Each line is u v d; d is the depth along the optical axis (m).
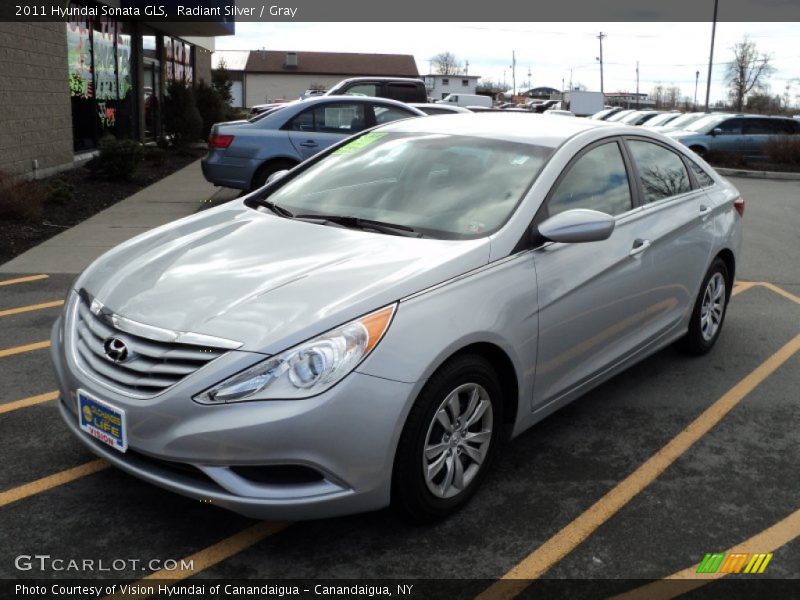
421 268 3.12
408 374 2.84
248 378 2.71
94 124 15.79
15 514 3.17
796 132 20.95
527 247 3.50
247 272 3.20
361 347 2.79
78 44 14.81
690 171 5.00
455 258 3.22
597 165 4.11
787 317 6.30
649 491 3.50
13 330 5.44
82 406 3.03
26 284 6.63
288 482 2.77
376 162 4.24
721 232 5.05
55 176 12.49
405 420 2.87
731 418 4.32
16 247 7.94
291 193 4.23
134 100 18.23
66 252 7.80
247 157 10.27
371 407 2.77
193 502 3.30
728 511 3.35
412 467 2.93
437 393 2.96
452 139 4.23
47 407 4.20
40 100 12.02
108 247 8.05
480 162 3.95
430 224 3.61
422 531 3.13
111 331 3.02
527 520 3.23
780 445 4.01
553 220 3.43
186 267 3.31
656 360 5.22
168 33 21.45
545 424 4.19
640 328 4.33
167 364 2.83
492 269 3.29
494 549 3.03
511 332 3.27
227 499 2.72
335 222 3.74
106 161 12.55
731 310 6.47
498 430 3.38
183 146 18.23
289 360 2.73
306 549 3.00
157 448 2.77
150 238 3.84
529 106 55.75
